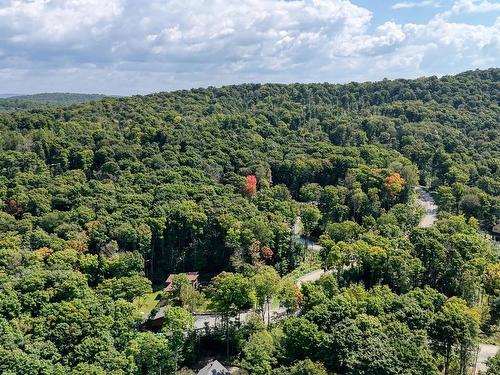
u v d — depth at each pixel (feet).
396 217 491.72
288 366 268.62
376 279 385.50
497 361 249.96
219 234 476.95
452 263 380.99
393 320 286.25
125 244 455.22
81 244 432.25
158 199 520.42
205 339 336.29
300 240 535.19
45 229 463.42
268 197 550.36
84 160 612.29
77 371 265.54
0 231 448.24
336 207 527.81
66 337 298.97
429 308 309.01
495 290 360.89
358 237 456.04
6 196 517.55
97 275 415.23
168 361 296.71
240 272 425.28
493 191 554.46
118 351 300.40
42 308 322.75
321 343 269.23
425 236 410.52
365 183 565.12
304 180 639.35
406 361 239.09
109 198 512.22
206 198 524.52
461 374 276.82
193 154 642.63
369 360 238.68
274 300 399.03
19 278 355.36
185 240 488.85
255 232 453.99
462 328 268.41
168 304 383.65
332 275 379.35
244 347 306.96
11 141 638.94
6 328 295.28
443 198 529.04
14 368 264.52
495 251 422.00
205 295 384.27
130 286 376.27
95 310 321.32
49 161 621.72
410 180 572.92
